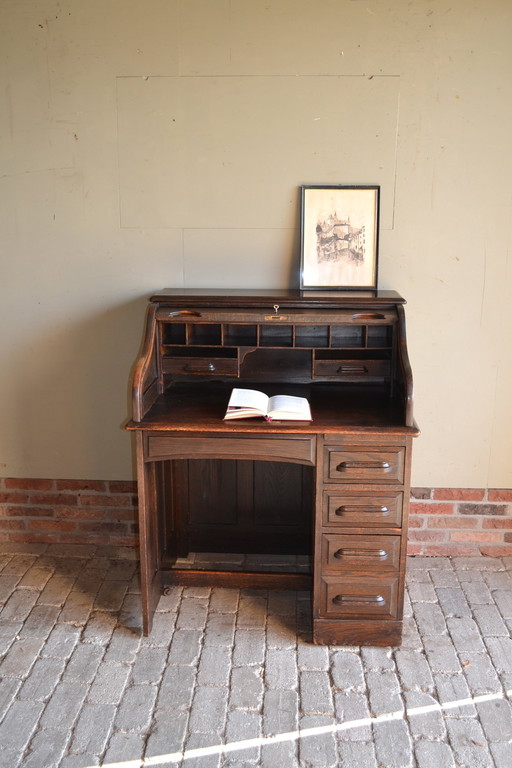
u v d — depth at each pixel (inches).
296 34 108.1
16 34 110.0
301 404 99.7
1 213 116.5
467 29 106.8
